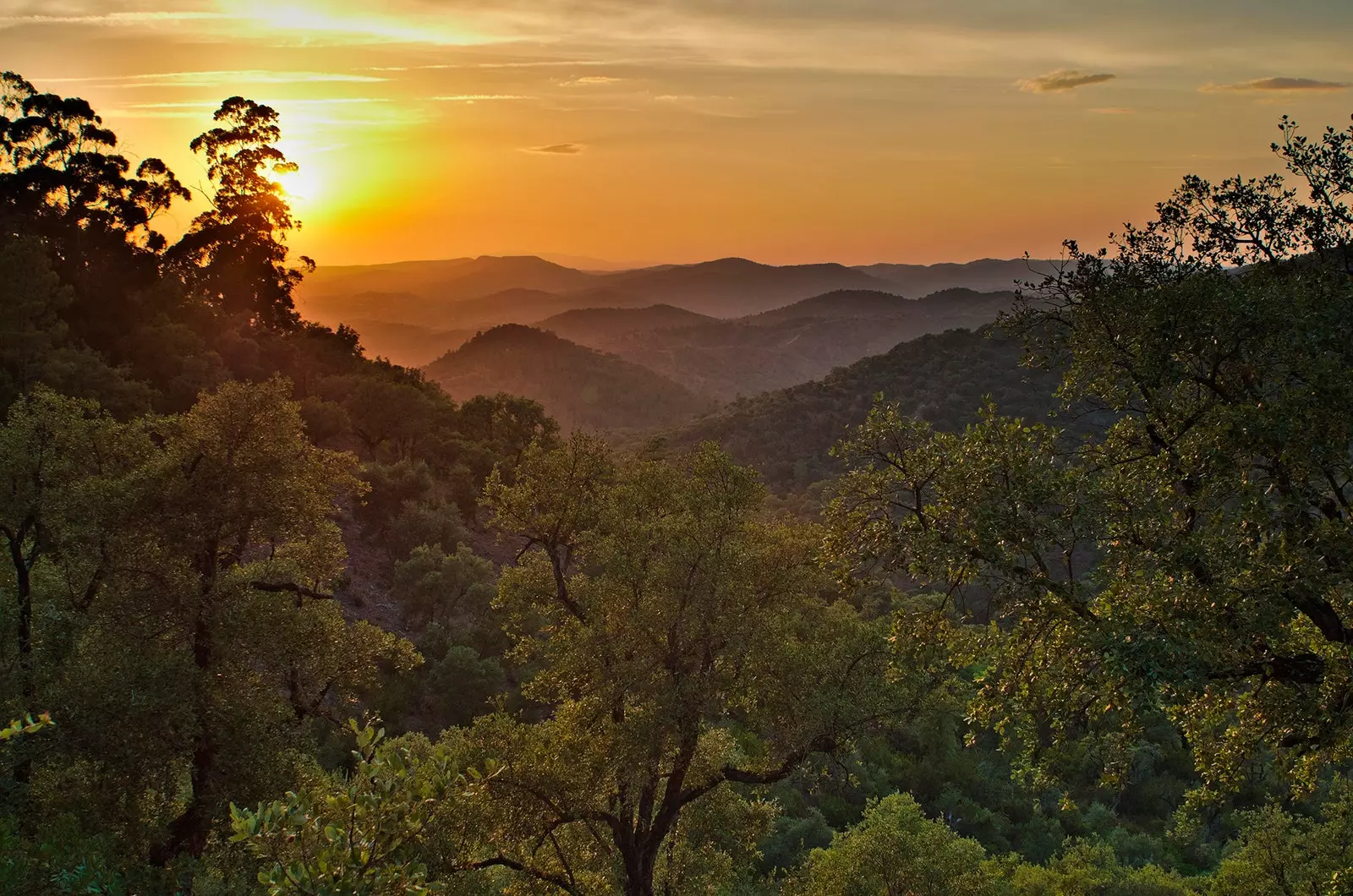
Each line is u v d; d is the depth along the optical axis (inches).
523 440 3555.6
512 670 1889.8
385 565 2236.7
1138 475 482.9
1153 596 443.8
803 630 767.1
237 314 3363.7
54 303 2239.2
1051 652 497.4
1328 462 438.0
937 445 531.8
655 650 710.5
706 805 845.2
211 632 737.6
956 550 472.7
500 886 818.2
